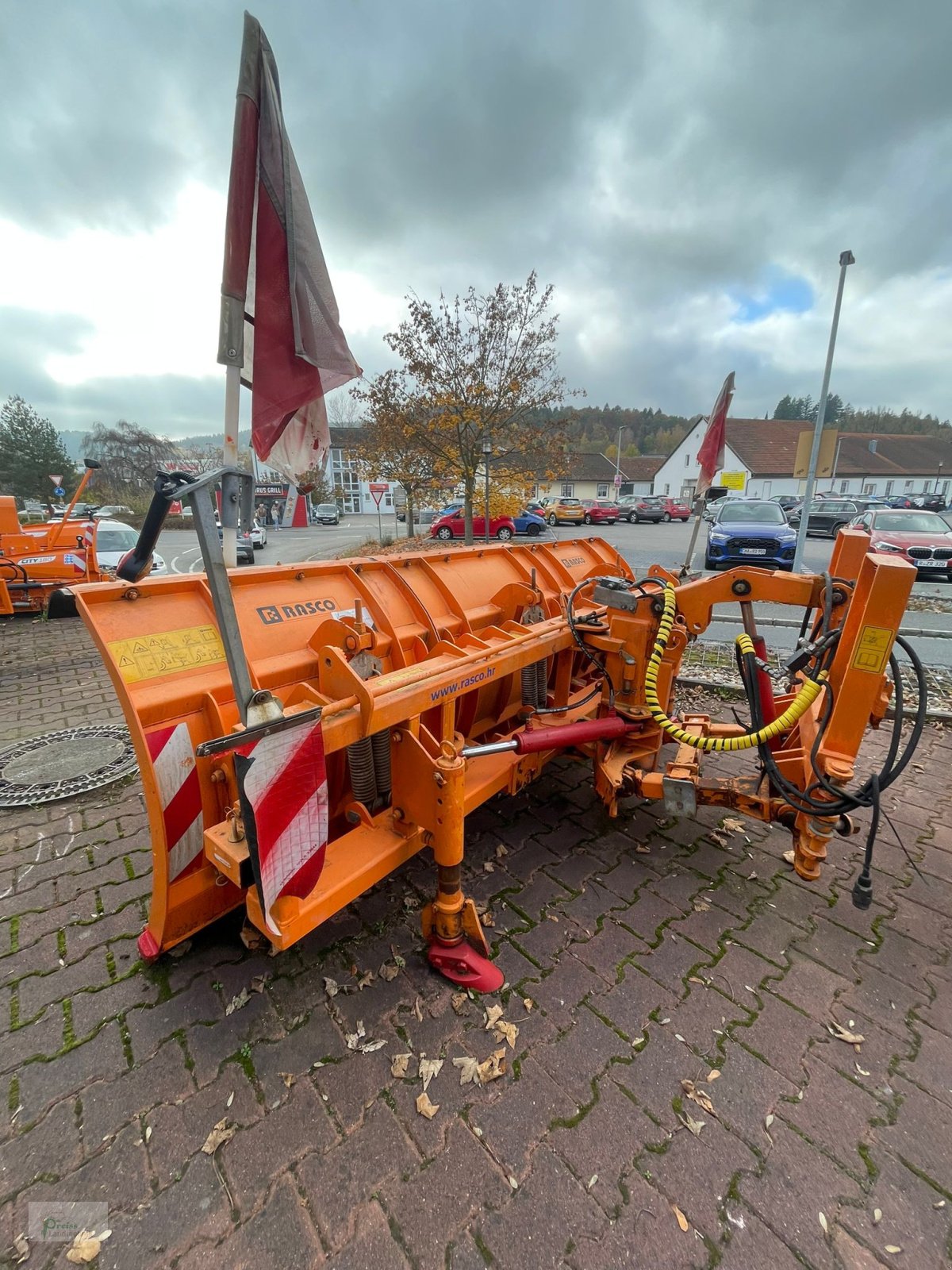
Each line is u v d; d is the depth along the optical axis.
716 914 2.54
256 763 1.48
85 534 8.92
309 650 2.30
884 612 2.00
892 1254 1.40
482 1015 2.03
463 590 3.32
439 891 2.12
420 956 2.27
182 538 27.12
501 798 3.45
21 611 8.98
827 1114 1.72
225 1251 1.39
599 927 2.45
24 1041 1.89
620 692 2.86
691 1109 1.73
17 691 5.44
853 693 2.12
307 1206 1.48
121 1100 1.72
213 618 2.12
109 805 3.29
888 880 2.77
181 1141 1.62
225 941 2.31
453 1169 1.56
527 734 2.51
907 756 2.03
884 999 2.12
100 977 2.14
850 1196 1.52
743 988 2.16
